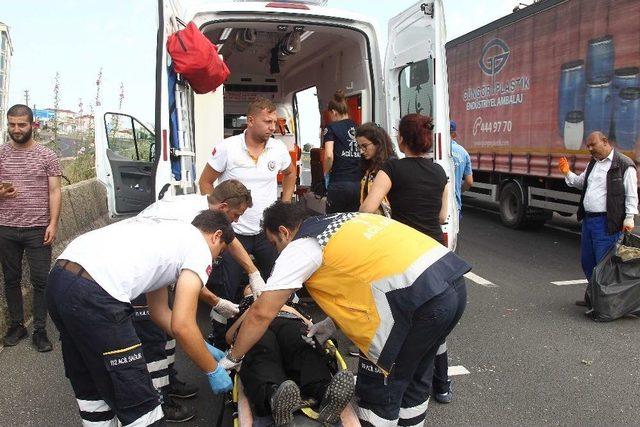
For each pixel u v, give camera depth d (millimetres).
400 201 3457
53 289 2475
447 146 4871
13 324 4797
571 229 10570
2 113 9883
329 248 2654
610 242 5496
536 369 4297
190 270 2557
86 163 9055
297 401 2631
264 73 9242
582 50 8008
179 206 3207
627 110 7141
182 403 3785
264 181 4410
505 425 3496
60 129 9273
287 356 3148
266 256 4410
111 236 2600
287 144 7738
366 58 5883
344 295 2627
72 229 7168
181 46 4375
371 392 2705
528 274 7148
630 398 3828
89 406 2686
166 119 4430
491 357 4523
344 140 5355
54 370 4297
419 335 2557
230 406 3162
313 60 7625
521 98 9648
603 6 7516
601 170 5516
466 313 5605
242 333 2697
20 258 4723
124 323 2480
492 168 10766
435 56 4844
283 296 2625
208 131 5145
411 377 2715
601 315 5312
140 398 2508
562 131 8555
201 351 2562
